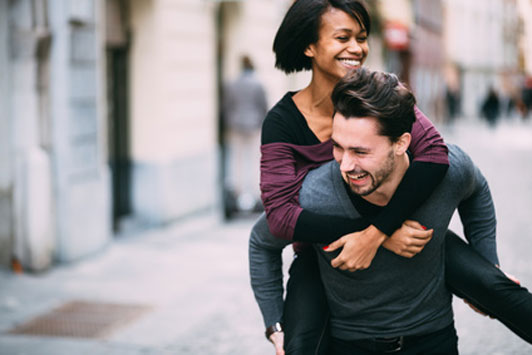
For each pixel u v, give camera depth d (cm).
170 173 885
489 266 212
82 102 682
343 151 189
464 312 509
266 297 232
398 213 192
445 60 4597
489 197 222
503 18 5753
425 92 3988
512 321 209
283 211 205
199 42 975
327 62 213
